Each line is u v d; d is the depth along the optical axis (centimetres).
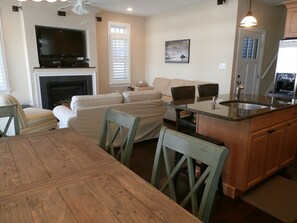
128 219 84
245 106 271
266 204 221
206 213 103
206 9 506
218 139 236
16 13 496
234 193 228
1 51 493
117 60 659
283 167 284
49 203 94
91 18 567
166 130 127
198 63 545
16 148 152
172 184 121
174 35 599
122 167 127
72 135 179
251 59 513
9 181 111
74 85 571
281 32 562
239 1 445
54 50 542
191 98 292
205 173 107
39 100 528
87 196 99
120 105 328
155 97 367
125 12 623
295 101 271
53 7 509
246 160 216
